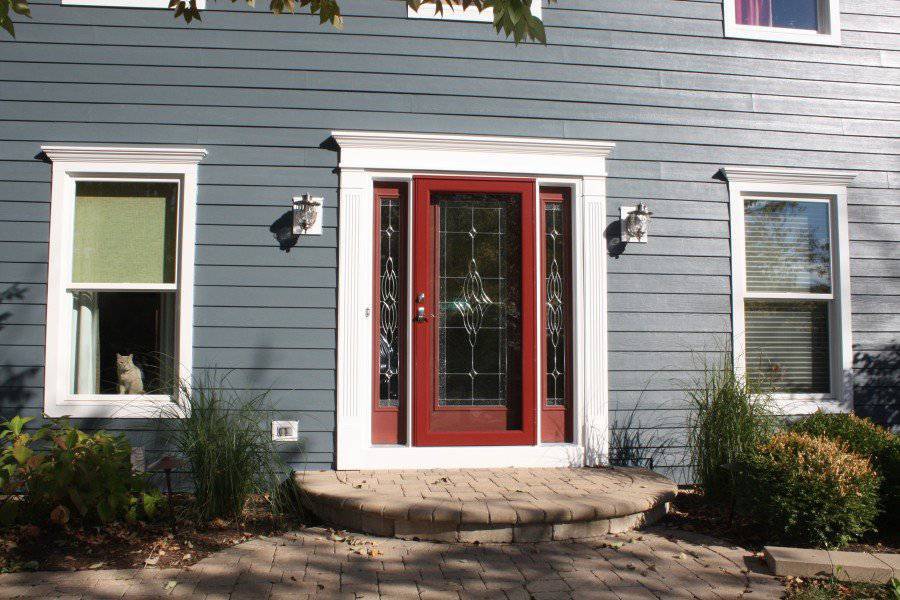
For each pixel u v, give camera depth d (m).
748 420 5.04
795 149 6.14
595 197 5.78
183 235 5.38
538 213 5.77
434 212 5.73
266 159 5.50
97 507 4.27
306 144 5.54
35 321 5.30
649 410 5.75
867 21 6.34
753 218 6.15
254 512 4.80
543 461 5.55
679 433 5.77
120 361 5.46
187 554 4.02
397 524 4.31
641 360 5.77
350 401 5.40
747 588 3.66
